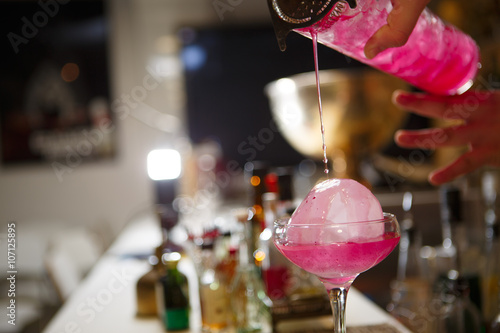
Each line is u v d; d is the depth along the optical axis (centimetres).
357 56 97
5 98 568
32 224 556
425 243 205
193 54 586
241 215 144
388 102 188
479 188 183
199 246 158
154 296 153
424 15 97
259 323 137
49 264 270
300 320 136
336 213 81
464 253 149
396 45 85
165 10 576
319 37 92
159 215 158
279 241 84
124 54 577
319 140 195
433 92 118
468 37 110
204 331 139
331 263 80
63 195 576
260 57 586
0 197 571
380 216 83
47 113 572
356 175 200
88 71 573
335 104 186
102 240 448
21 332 296
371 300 168
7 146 570
